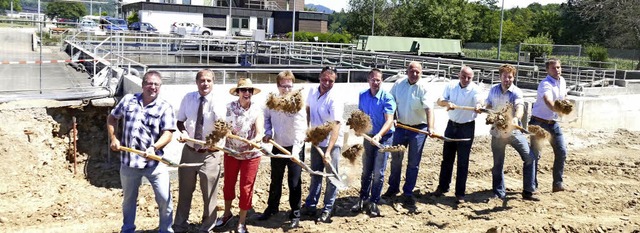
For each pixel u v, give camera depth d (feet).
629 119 52.95
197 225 21.83
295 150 21.13
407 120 24.13
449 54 103.40
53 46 85.97
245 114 20.27
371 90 23.02
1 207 23.44
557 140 27.22
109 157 31.40
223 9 178.09
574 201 26.76
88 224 21.83
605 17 113.29
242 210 20.61
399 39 98.63
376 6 177.47
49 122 30.86
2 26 114.11
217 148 19.25
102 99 33.14
